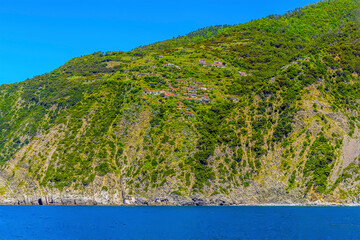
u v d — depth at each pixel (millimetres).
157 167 173500
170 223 119938
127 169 178375
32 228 117062
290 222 116938
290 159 166250
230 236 99125
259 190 164875
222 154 174625
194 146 178000
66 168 183125
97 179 176500
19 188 185625
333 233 100812
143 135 187250
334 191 155500
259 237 97688
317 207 151875
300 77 189875
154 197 167500
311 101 179250
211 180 167500
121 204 172250
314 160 161500
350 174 158000
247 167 170250
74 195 175000
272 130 178000
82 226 118750
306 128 170875
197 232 105188
